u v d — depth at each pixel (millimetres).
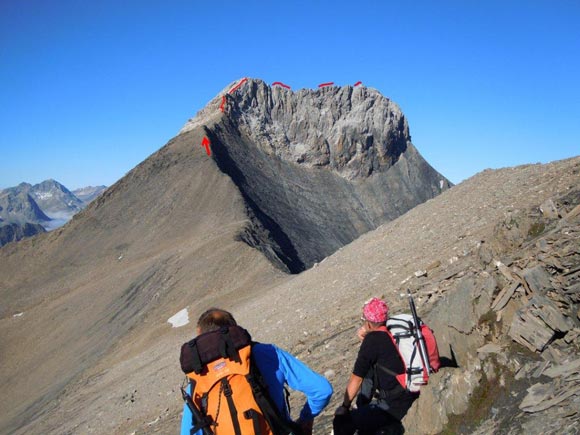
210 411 3373
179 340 42094
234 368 3432
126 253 107250
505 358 5207
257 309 31719
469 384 5238
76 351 64812
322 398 3658
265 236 93875
